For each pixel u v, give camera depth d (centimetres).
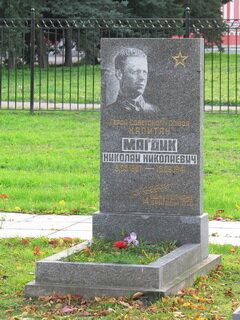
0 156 993
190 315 437
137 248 516
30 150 1046
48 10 2425
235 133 1160
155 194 542
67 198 764
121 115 546
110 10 2466
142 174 544
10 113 1371
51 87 1880
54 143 1103
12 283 495
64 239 596
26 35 2550
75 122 1282
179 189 538
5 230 639
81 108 1452
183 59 534
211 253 567
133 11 2633
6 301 465
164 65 537
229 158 986
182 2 2842
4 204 737
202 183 543
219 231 636
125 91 544
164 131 539
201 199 540
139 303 452
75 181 844
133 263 478
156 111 539
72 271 474
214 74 2131
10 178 844
